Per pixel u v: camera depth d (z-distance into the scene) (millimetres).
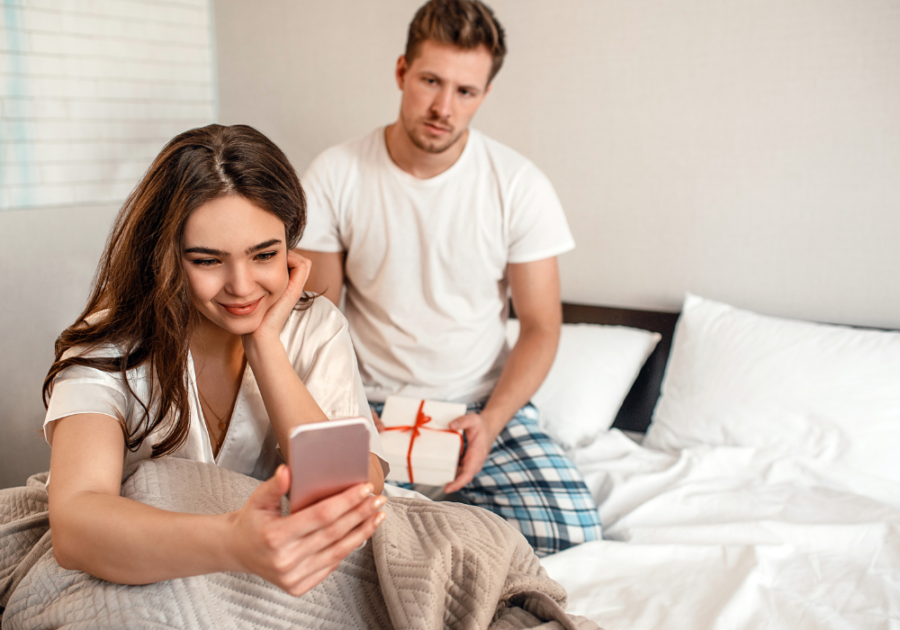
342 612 837
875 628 1182
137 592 758
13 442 2568
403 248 1797
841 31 1970
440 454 1555
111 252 981
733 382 1946
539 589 913
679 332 2168
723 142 2170
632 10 2221
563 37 2340
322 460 604
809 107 2045
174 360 963
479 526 941
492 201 1793
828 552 1426
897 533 1438
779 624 1189
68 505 777
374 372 1879
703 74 2158
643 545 1447
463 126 1680
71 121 2818
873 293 2055
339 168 1811
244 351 1048
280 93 2939
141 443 1018
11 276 2592
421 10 1649
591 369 2141
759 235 2172
